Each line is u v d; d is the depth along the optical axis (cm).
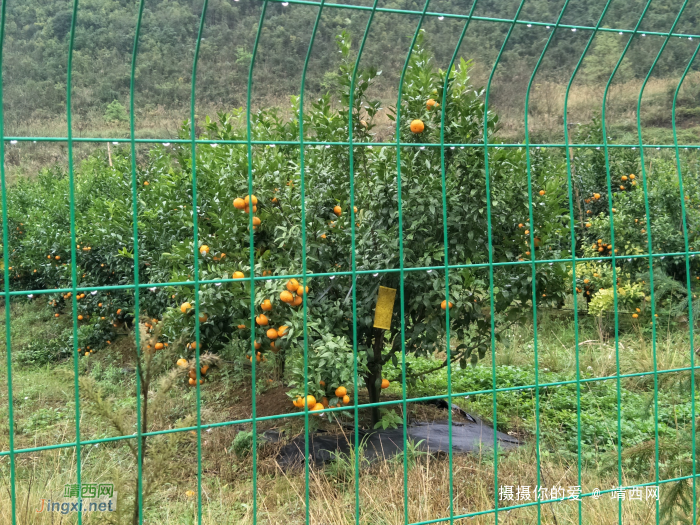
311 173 486
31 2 3631
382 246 435
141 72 3241
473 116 446
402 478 368
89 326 908
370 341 484
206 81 3134
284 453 445
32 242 1084
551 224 491
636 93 2605
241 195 482
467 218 446
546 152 1090
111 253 820
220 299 441
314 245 432
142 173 899
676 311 732
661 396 576
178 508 362
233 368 664
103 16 3625
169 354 213
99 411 196
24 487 369
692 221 905
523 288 477
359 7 214
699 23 2811
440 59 2714
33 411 612
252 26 3438
